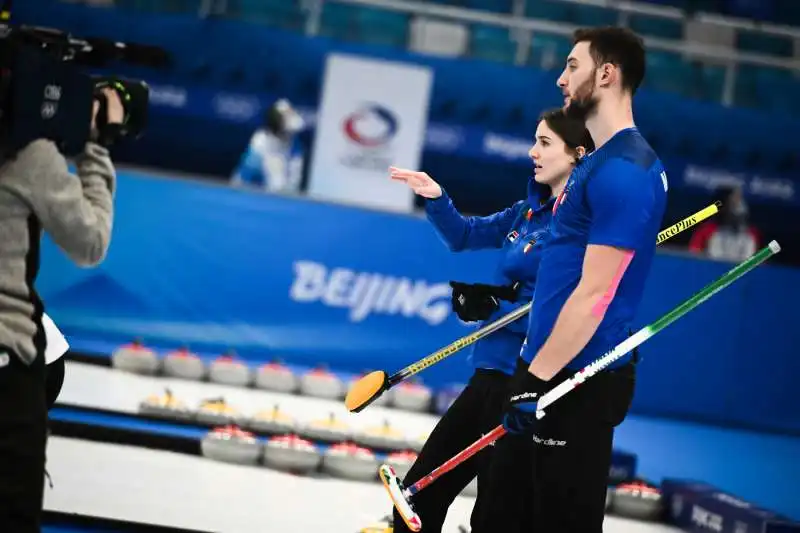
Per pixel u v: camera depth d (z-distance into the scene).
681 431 26.17
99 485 15.62
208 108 36.44
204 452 18.30
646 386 27.38
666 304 27.20
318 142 34.75
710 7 40.62
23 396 9.52
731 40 40.16
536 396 10.09
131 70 36.06
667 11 38.56
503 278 12.84
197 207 26.47
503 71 36.53
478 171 36.84
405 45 38.59
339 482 18.08
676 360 27.39
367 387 12.84
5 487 9.38
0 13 10.34
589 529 10.31
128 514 14.39
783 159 37.16
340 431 19.94
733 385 27.58
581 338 9.76
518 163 36.81
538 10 40.00
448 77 36.41
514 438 11.53
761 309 27.58
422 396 24.19
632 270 10.14
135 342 24.09
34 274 9.71
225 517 14.98
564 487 10.32
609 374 10.37
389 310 26.69
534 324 10.48
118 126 10.23
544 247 10.62
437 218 13.68
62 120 9.61
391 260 26.70
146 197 26.38
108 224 9.96
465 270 26.77
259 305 26.64
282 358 26.56
